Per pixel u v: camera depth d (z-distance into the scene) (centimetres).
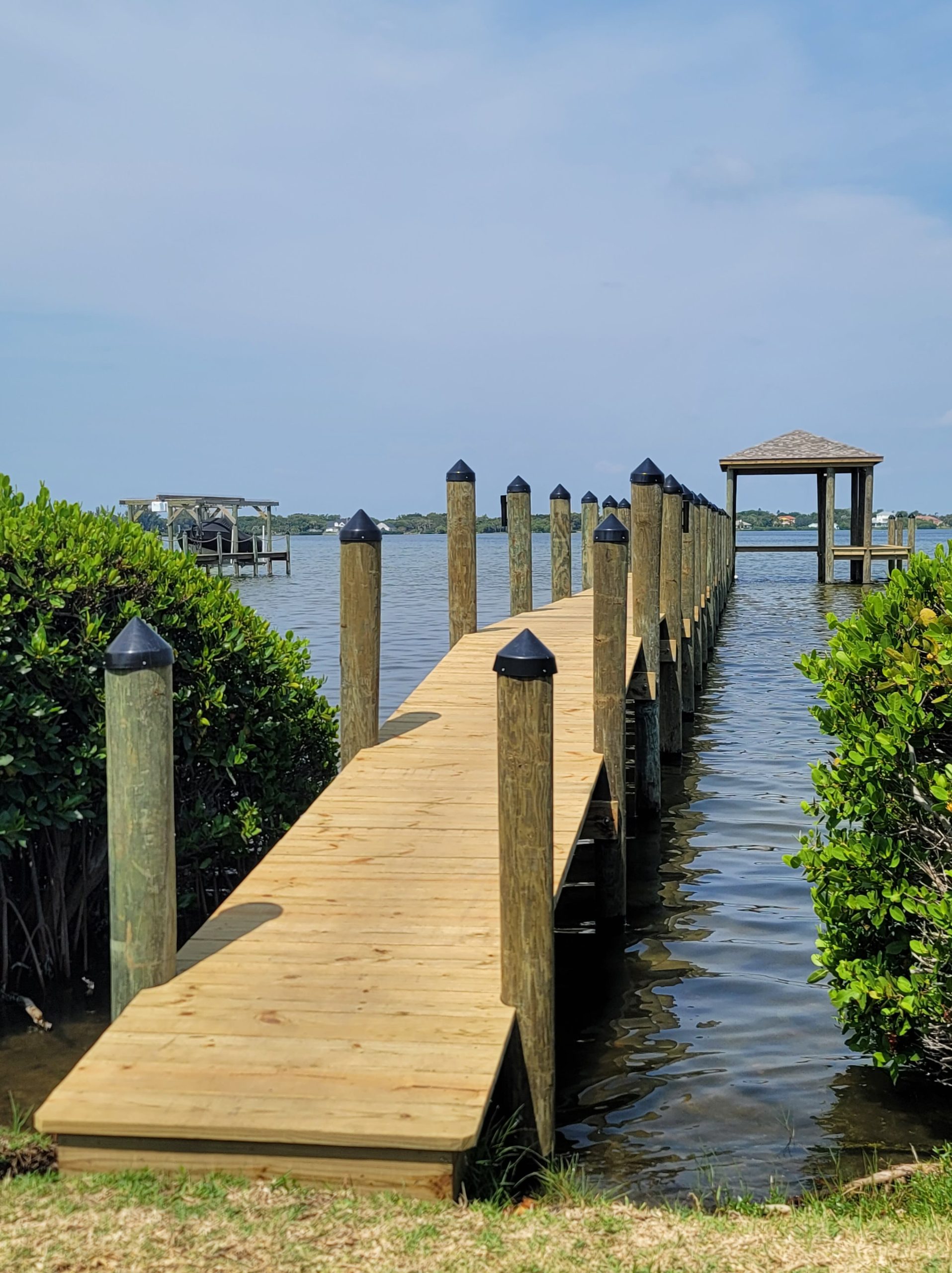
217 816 712
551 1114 457
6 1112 523
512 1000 450
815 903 577
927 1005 514
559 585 1794
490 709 916
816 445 4159
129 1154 370
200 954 489
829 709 609
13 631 632
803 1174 486
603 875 835
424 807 677
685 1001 693
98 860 683
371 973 473
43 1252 316
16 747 613
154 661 449
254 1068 397
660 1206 439
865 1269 341
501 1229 354
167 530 4594
